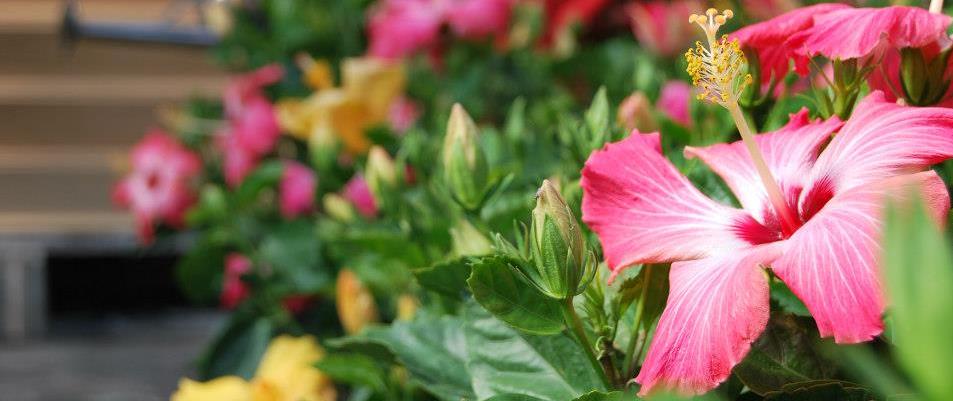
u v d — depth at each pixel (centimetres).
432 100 190
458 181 94
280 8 213
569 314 78
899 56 81
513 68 196
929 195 71
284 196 185
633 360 81
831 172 76
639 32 177
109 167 434
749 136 77
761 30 80
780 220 76
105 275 432
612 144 79
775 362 76
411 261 110
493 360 84
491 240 95
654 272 79
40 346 402
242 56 230
